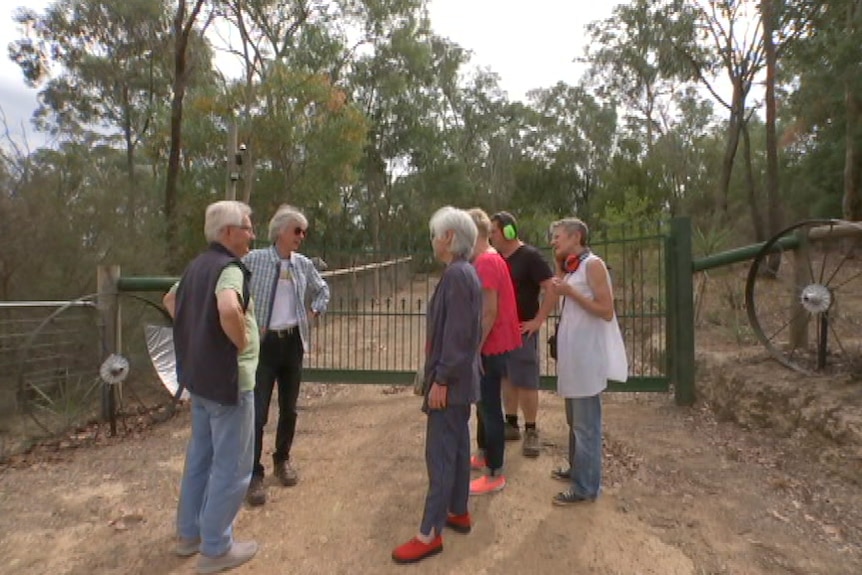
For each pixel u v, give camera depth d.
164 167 20.38
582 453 3.77
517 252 4.56
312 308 4.32
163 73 25.64
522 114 48.91
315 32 22.83
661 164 33.91
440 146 38.78
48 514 3.83
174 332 3.24
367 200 40.00
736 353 6.40
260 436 3.96
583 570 3.16
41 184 8.48
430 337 3.28
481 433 4.46
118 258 9.27
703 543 3.40
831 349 5.93
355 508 3.89
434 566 3.20
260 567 3.21
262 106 19.41
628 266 9.35
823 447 4.39
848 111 17.88
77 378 6.27
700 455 4.68
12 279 8.05
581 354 3.67
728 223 19.16
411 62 33.47
